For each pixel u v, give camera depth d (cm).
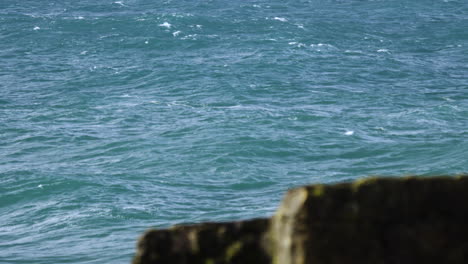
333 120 10700
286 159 8800
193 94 13125
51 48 18388
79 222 6316
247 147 9156
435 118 10719
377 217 882
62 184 7556
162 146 9362
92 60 16888
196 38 18988
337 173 8188
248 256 930
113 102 12600
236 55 16950
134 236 5791
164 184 7719
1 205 7131
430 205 893
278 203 6931
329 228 867
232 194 7362
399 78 14738
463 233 882
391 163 8444
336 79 14525
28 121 11156
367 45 18738
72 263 4938
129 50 18038
